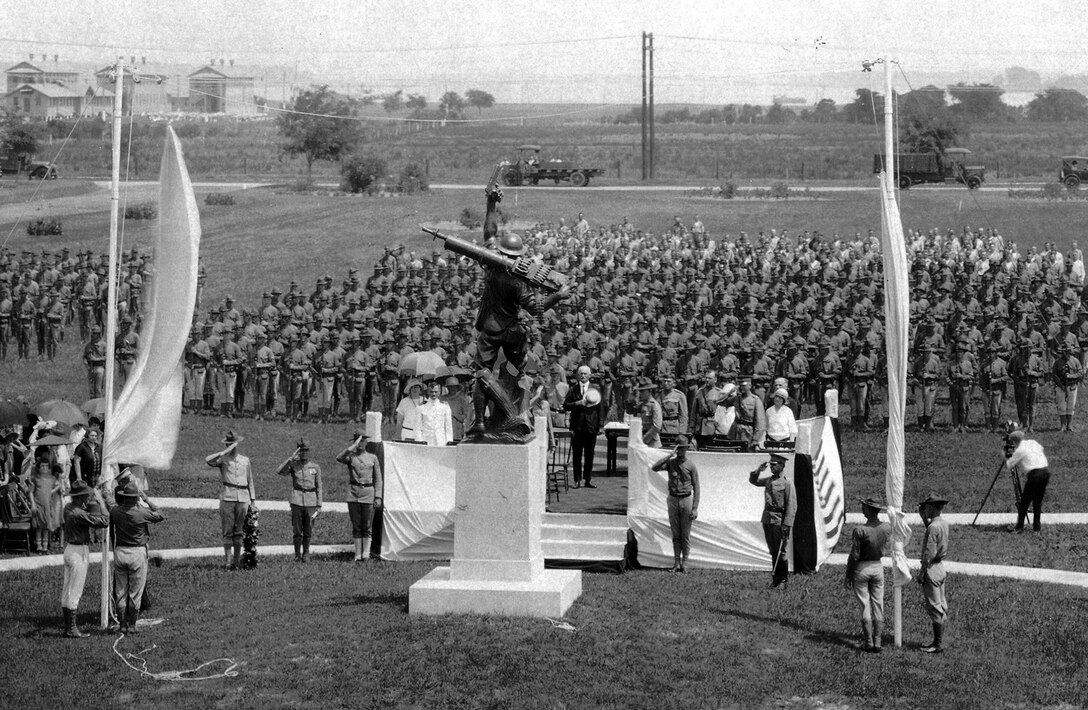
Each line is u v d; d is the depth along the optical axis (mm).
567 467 33656
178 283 24500
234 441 28047
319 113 110188
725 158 136125
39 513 29750
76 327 57094
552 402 35875
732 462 28344
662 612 23594
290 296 49688
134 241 74312
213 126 164750
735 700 19703
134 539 23094
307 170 125250
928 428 43312
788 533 26125
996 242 60094
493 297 23578
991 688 20516
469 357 43375
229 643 21812
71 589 22859
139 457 24281
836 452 31531
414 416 32438
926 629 23531
